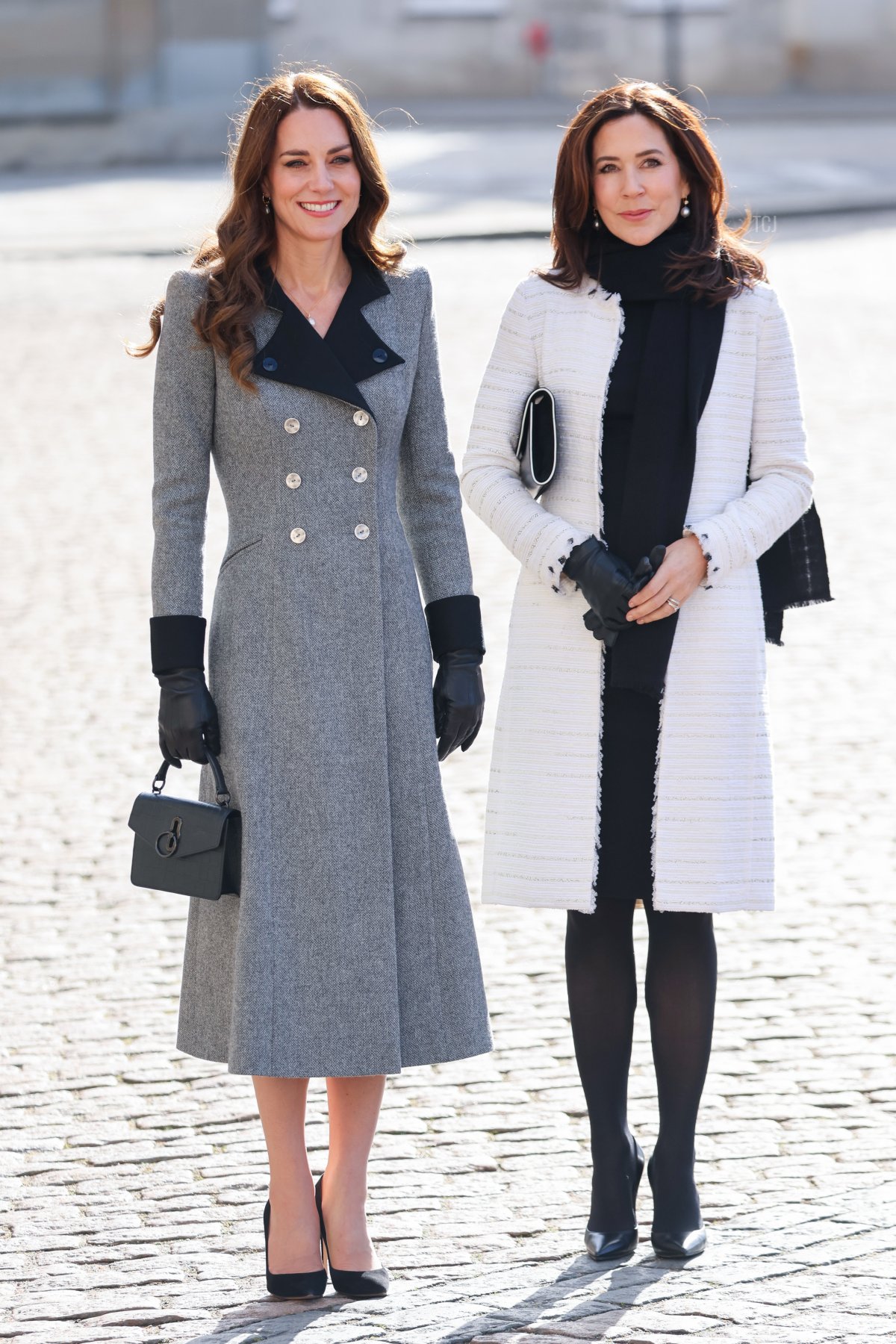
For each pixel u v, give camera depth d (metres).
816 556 11.22
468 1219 11.35
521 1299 10.20
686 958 10.93
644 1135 12.45
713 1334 9.61
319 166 10.31
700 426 10.77
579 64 124.94
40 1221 11.60
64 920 17.16
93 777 21.11
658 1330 9.70
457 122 108.38
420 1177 12.00
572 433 10.98
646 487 10.71
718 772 10.68
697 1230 10.75
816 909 16.78
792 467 10.91
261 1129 12.93
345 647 10.48
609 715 10.87
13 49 94.31
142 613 27.28
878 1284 10.11
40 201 74.00
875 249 55.47
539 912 17.20
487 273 52.25
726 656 10.73
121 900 17.66
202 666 10.52
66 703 23.61
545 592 11.02
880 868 17.73
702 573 10.55
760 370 10.95
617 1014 11.06
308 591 10.47
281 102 10.36
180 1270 10.87
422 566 11.05
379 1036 10.36
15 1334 10.07
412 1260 10.84
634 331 10.95
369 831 10.47
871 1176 11.71
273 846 10.42
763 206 63.28
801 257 54.59
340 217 10.47
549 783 10.88
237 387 10.43
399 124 106.94
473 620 10.95
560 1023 14.56
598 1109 10.97
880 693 22.98
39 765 21.50
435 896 10.66
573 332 10.98
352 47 124.44
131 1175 12.26
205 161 91.50
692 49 124.81
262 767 10.44
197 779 21.02
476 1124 12.83
